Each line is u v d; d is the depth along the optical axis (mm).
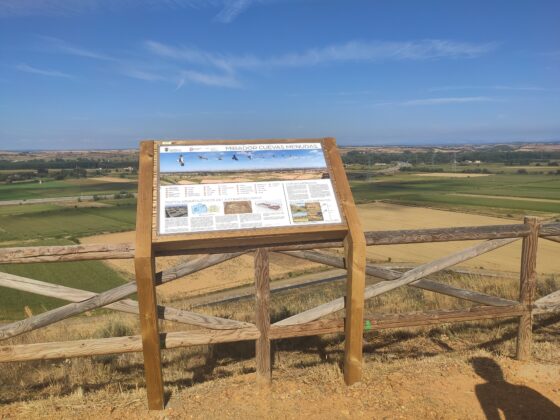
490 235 3668
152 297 2996
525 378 3535
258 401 3264
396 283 3619
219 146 3461
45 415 3172
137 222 3041
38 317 3146
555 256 30219
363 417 3037
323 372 3746
